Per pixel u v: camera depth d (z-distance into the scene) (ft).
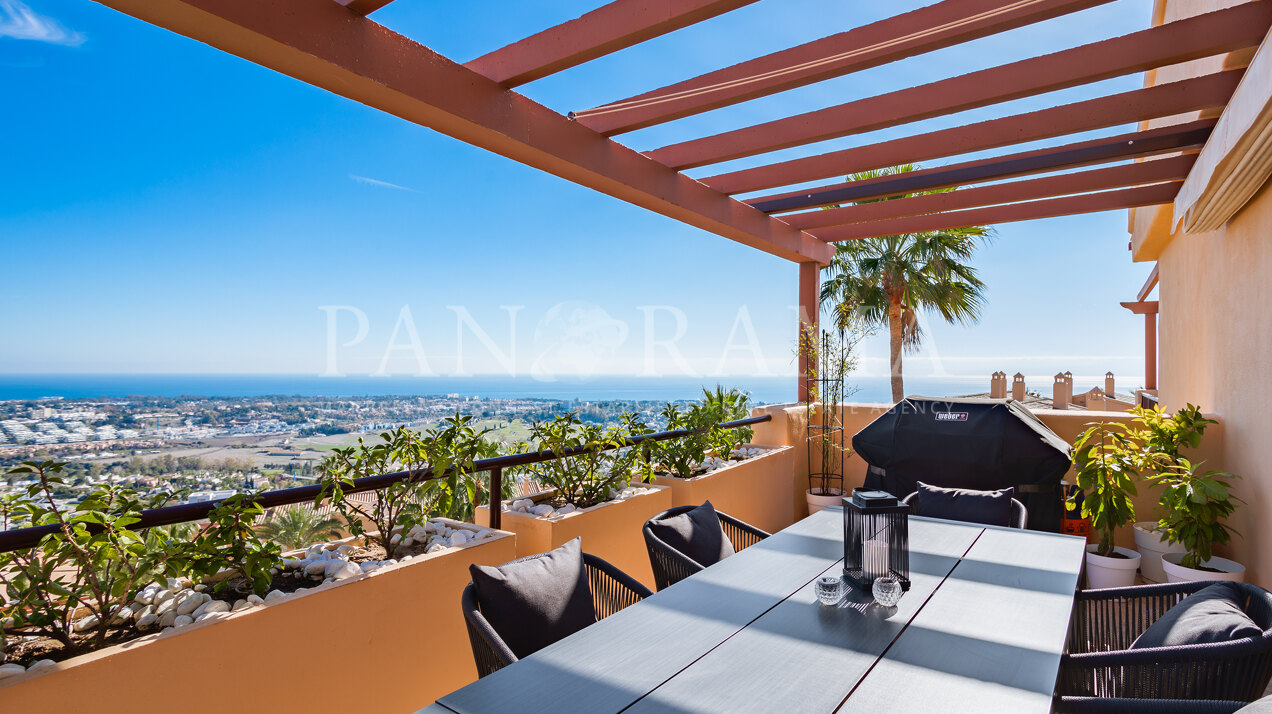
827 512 10.68
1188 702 5.32
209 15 6.75
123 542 6.30
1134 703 5.49
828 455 21.17
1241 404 13.56
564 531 10.81
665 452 15.29
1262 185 11.82
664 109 11.05
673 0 7.97
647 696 4.73
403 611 7.97
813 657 5.34
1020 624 6.02
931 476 14.67
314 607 7.06
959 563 7.93
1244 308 13.28
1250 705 3.76
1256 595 6.30
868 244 32.40
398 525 9.45
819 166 14.23
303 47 7.51
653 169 13.44
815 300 21.44
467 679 8.78
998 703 4.60
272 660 6.67
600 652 5.46
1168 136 12.85
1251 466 12.89
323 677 7.12
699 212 14.92
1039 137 12.00
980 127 12.53
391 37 8.52
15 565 5.93
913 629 5.90
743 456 18.10
